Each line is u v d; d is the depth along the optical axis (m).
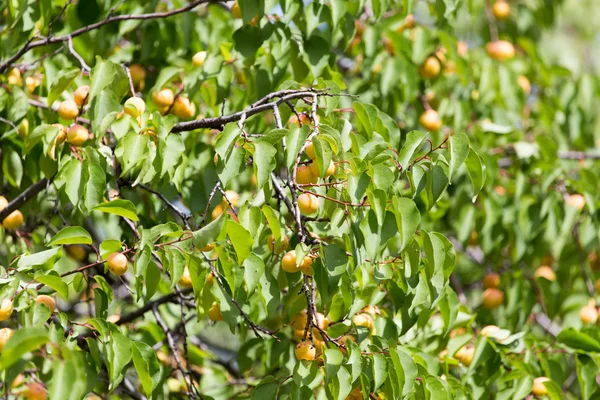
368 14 6.24
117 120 3.88
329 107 3.96
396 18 5.77
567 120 6.57
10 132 4.73
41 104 4.88
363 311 4.16
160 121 3.82
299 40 4.89
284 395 4.35
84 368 3.19
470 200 5.88
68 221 5.55
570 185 6.17
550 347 4.82
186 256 3.57
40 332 2.77
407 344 4.50
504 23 7.48
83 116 4.83
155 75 5.52
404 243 3.38
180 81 5.10
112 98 4.15
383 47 5.89
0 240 4.63
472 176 3.67
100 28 5.33
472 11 6.14
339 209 3.50
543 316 7.23
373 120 4.00
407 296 3.81
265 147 3.50
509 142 6.44
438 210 5.86
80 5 5.37
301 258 3.38
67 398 2.80
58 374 2.82
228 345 7.30
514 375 4.44
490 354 4.43
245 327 4.55
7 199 5.27
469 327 4.82
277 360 4.57
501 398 4.37
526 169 6.29
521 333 4.70
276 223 3.54
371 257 3.39
